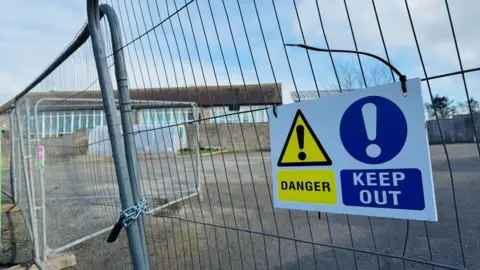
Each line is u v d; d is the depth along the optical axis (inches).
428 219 26.0
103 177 86.0
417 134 26.8
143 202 56.7
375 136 29.0
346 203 30.6
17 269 100.7
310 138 33.5
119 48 56.2
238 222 128.5
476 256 86.4
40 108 115.6
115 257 95.0
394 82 28.2
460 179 178.7
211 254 98.3
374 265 85.0
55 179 119.3
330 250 96.4
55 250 103.3
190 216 134.0
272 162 37.1
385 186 28.3
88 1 57.0
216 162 284.4
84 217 100.4
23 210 165.9
